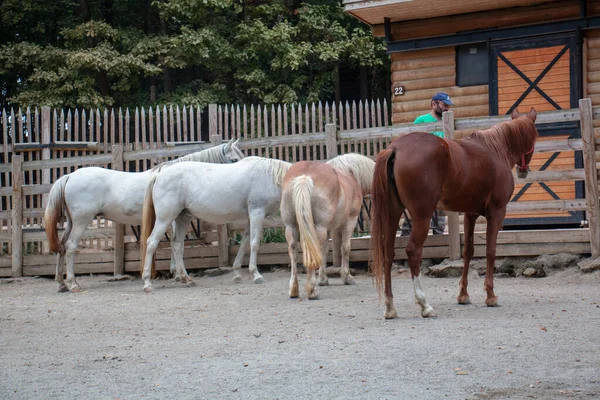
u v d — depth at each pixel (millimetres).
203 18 23922
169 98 23109
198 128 13688
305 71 24484
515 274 10062
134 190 10898
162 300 9234
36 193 12867
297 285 8719
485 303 7551
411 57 13336
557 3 12164
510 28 12367
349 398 4449
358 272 10977
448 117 10359
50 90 22125
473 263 10305
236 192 10312
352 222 9734
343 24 25203
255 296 9141
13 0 24188
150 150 12359
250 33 22172
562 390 4449
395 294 8672
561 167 11836
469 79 12938
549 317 6660
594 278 9172
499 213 7418
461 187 7012
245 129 13094
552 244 9969
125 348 6266
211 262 11984
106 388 4941
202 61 23266
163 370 5355
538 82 12281
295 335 6391
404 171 6641
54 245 10680
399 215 6898
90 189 10797
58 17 25750
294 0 25156
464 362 5121
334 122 12547
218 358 5645
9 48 22688
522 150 7688
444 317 6871
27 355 6164
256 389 4730
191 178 10367
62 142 14164
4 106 25719
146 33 26562
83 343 6602
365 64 23141
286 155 11898
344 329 6527
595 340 5645
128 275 12320
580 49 11953
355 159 9789
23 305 9328
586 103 9734
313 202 8195
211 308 8336
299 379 4902
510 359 5156
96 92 22438
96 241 14828
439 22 13062
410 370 4984
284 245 11547
